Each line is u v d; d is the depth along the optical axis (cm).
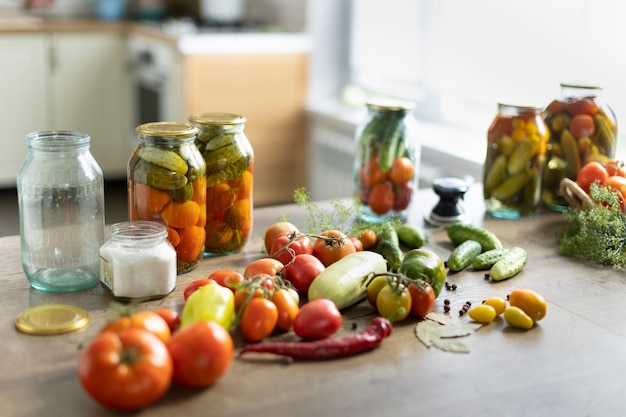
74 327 120
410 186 185
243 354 113
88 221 138
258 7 467
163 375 96
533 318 130
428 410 102
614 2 261
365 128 184
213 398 102
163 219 141
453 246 169
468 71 338
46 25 423
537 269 157
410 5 368
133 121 455
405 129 183
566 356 119
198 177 142
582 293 145
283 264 142
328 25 413
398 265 148
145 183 140
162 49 397
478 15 328
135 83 441
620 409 105
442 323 127
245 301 117
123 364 94
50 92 437
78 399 101
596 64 272
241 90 393
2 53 418
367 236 157
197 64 377
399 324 127
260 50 392
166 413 98
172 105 394
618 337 127
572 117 196
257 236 171
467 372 113
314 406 101
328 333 118
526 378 112
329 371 111
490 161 195
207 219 154
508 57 314
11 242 162
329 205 197
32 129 439
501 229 184
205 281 128
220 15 436
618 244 161
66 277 137
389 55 389
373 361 114
